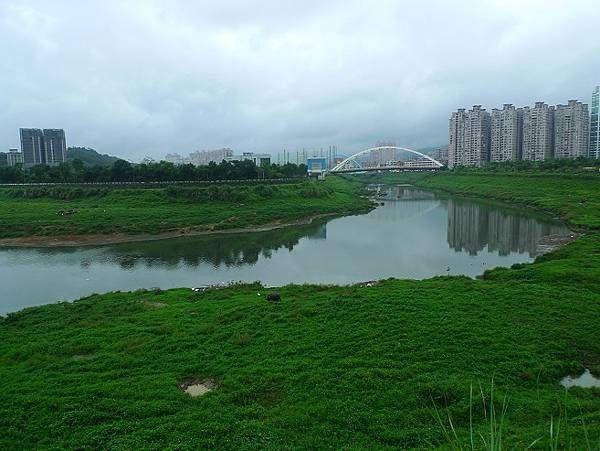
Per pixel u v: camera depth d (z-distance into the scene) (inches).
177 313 1221.1
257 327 1081.4
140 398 783.7
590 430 629.6
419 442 663.8
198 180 4266.7
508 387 806.5
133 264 2193.7
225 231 3048.7
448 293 1280.8
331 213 3983.8
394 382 816.3
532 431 651.5
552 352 937.5
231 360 919.7
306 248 2546.8
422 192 6299.2
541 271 1525.6
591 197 3690.9
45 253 2443.4
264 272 2007.9
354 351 936.3
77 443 668.1
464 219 3555.6
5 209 3331.7
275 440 668.7
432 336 986.1
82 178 4269.2
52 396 792.3
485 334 997.2
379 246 2586.1
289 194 4165.8
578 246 2012.8
